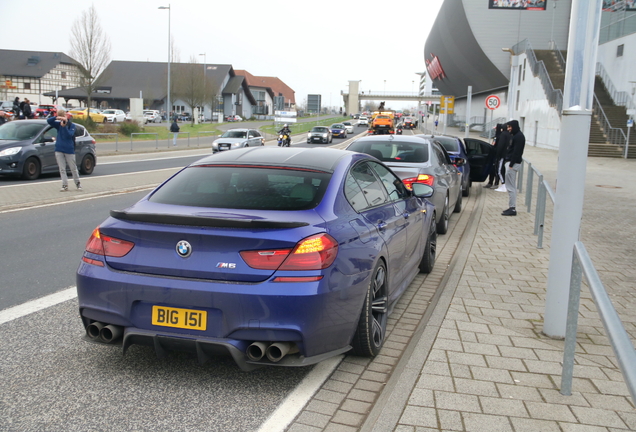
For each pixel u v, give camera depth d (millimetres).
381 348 4293
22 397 3338
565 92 4219
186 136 44969
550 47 55531
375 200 4520
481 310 5062
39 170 14992
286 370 3838
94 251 3537
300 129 70625
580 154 4195
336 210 3707
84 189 12984
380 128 63062
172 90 71188
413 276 5617
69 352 4055
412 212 5348
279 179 3916
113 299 3420
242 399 3387
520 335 4414
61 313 4891
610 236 9070
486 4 58219
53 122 12383
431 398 3277
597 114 34906
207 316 3260
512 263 7008
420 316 5102
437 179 8312
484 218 10688
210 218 3229
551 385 3492
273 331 3176
